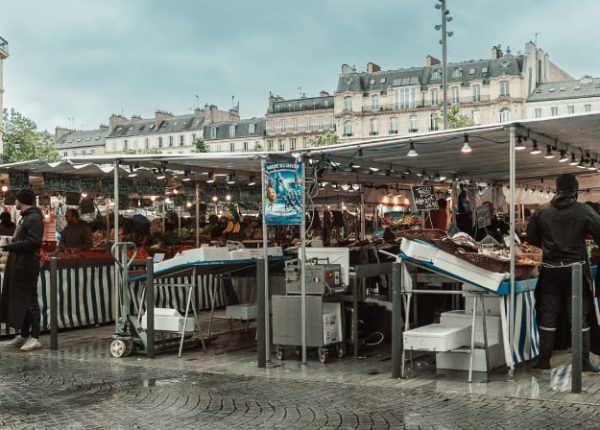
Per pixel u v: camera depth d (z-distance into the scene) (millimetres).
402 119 74312
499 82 69250
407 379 6074
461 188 11586
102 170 8953
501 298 6000
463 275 5980
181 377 6344
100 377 6379
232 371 6602
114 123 107562
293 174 6969
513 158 6188
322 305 6918
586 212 5867
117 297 7691
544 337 6191
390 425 4621
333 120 83250
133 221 12109
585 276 5973
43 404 5367
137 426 4730
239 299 9750
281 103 87312
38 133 69062
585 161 8891
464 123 62906
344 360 7078
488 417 4742
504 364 6477
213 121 97250
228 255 7672
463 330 6246
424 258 6102
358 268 7230
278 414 4980
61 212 13758
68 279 9477
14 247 7766
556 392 5414
